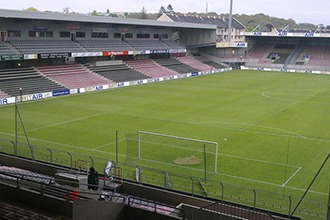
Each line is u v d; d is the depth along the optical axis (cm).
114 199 1784
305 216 1903
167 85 6775
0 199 1416
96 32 7294
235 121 3966
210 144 3097
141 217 1488
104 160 2691
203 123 3869
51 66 6412
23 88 5253
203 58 10169
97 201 1373
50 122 3834
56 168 2253
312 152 2953
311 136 3406
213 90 6203
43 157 2709
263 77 8188
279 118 4134
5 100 4744
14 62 5975
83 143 3131
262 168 2602
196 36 9825
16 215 1291
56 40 6556
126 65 7675
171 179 2386
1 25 5706
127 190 2038
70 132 3469
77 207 1287
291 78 8044
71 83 5953
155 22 7719
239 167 2612
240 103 5019
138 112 4375
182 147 3012
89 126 3697
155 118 4078
